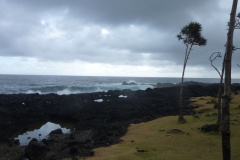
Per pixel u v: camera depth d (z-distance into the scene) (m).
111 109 25.89
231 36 6.18
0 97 29.86
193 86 41.56
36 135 18.34
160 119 20.92
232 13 6.22
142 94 37.56
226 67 6.21
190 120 17.94
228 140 6.11
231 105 22.31
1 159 12.59
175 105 28.78
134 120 22.66
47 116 24.78
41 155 10.84
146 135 14.88
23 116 22.70
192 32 16.72
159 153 10.52
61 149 13.46
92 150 12.29
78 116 24.17
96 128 19.50
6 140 16.53
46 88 58.72
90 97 35.34
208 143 11.41
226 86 6.18
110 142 14.26
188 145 11.45
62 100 30.39
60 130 18.80
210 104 26.61
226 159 6.10
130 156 10.36
